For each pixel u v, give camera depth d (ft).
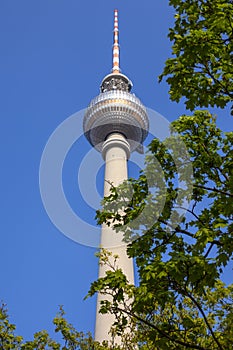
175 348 49.62
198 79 54.70
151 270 46.73
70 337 83.15
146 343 60.85
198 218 53.88
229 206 48.42
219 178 58.03
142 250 53.72
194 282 47.16
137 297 48.37
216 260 45.91
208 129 61.98
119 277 51.80
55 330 83.35
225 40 51.08
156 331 50.44
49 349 83.15
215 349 52.60
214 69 54.75
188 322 52.31
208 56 52.54
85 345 83.15
